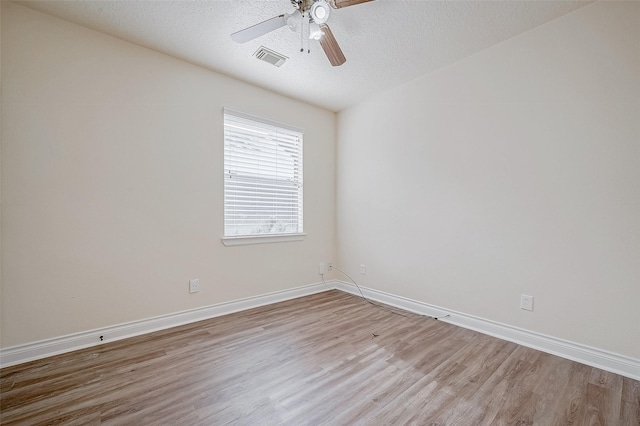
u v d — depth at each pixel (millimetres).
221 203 2857
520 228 2252
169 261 2543
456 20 2072
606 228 1881
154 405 1507
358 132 3598
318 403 1531
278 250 3322
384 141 3295
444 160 2738
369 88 3199
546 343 2117
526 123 2215
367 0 1600
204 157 2744
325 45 2004
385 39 2297
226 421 1395
